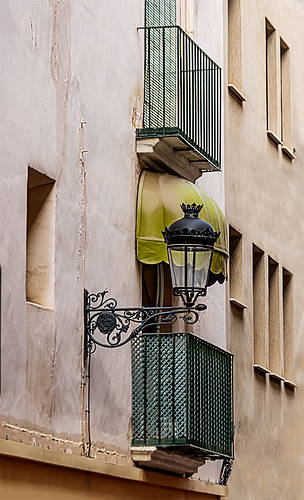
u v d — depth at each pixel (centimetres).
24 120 1218
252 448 2233
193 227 1316
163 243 1582
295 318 2666
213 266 1692
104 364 1439
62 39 1345
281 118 2700
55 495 1241
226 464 2005
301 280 2734
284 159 2645
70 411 1323
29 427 1201
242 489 2145
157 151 1628
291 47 2772
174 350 1545
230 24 2327
